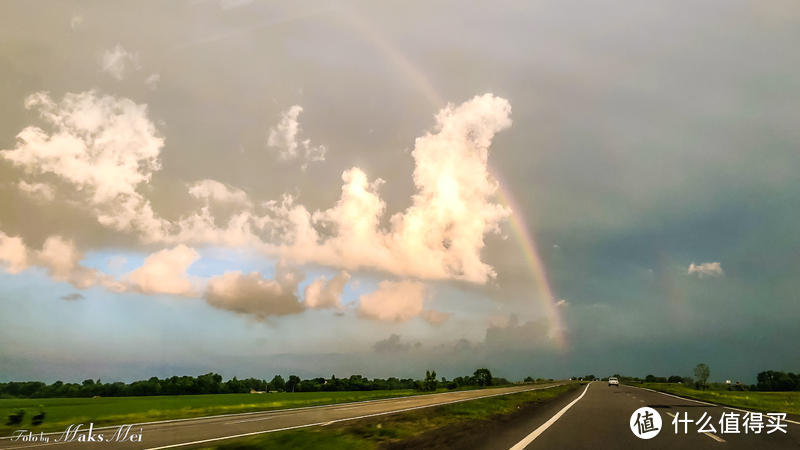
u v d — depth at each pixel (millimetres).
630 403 34438
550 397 46312
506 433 16953
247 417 34625
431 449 13617
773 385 154500
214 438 20578
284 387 173875
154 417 37281
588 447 13547
